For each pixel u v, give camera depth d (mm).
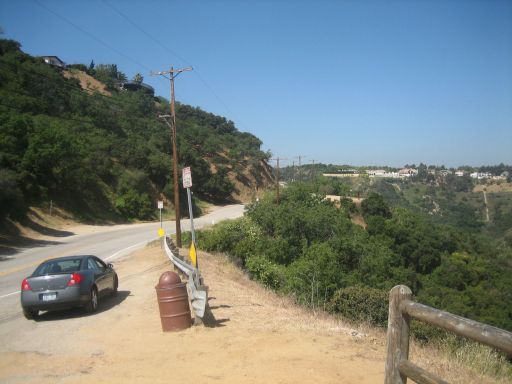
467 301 36688
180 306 8461
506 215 106625
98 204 57375
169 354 7051
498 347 2920
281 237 38562
